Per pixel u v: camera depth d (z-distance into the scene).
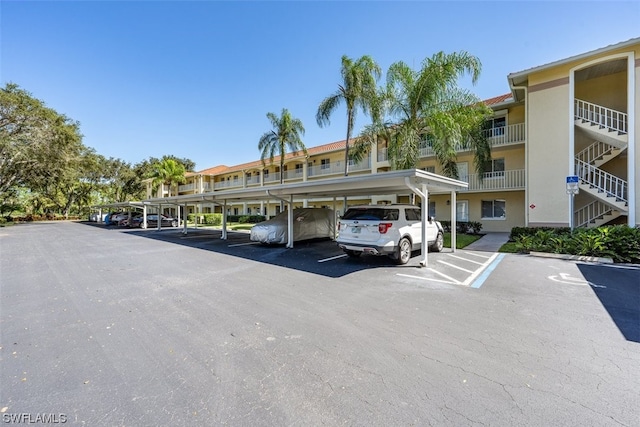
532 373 2.88
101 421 2.28
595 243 8.94
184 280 6.90
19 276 7.55
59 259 10.09
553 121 13.58
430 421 2.23
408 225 8.80
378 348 3.44
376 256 9.86
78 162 33.12
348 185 9.62
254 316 4.53
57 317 4.61
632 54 11.85
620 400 2.46
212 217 30.69
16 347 3.59
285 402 2.49
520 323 4.14
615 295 5.42
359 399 2.51
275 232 12.56
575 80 14.55
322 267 8.13
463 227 18.27
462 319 4.30
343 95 17.20
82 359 3.28
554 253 9.60
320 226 14.28
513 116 18.03
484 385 2.69
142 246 13.34
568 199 13.19
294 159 30.28
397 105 14.10
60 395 2.62
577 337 3.68
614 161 14.15
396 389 2.65
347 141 17.45
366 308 4.81
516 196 18.56
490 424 2.19
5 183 29.95
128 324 4.30
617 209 12.34
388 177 7.98
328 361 3.16
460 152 18.92
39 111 26.83
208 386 2.74
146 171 50.84
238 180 39.28
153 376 2.92
